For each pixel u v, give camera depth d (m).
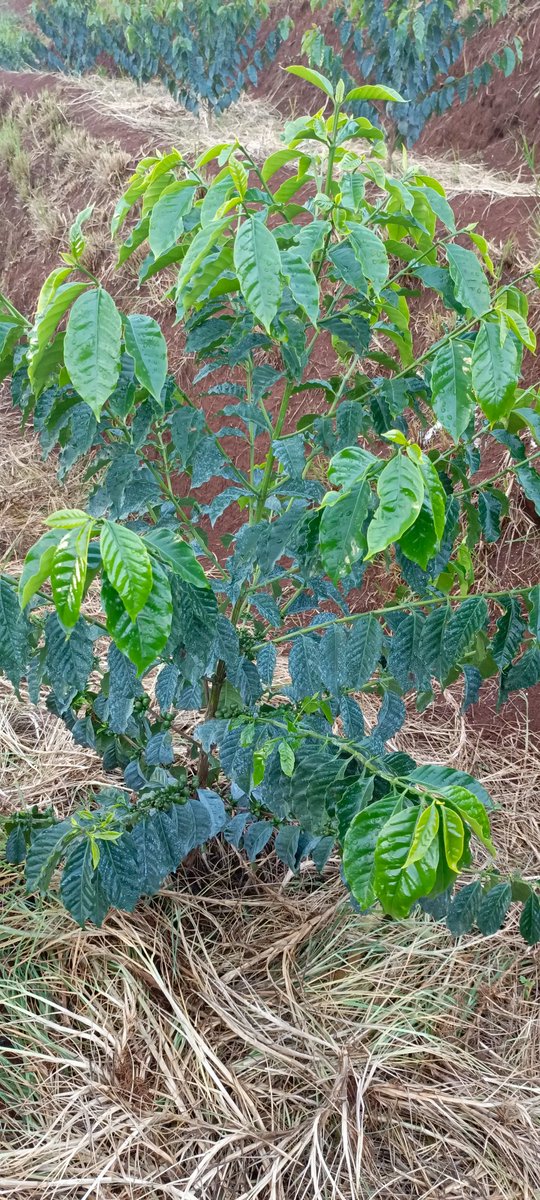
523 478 1.33
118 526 0.82
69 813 2.12
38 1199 1.39
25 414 1.40
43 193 5.33
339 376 1.55
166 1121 1.50
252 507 1.53
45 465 3.92
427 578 1.35
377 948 1.84
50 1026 1.62
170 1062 1.58
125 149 5.15
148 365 0.98
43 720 2.49
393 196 1.25
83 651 1.11
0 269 5.46
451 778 1.01
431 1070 1.63
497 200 3.57
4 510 3.64
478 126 4.45
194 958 1.77
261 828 1.73
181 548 0.96
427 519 0.88
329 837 1.56
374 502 1.03
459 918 1.40
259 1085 1.57
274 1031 1.66
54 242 5.02
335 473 0.96
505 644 1.38
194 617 1.03
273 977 1.78
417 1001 1.75
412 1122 1.56
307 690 1.39
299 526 1.21
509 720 2.52
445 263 2.51
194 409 1.33
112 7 6.32
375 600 2.88
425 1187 1.46
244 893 1.97
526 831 2.19
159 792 1.55
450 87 4.18
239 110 5.77
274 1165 1.43
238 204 1.07
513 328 1.01
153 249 1.12
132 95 6.07
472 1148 1.52
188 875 1.98
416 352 3.21
